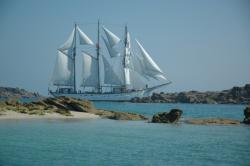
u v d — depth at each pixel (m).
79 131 48.94
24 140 39.47
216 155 33.09
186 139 43.28
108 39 166.62
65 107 73.69
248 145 38.97
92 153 33.12
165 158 31.50
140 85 162.00
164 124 60.62
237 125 60.19
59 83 165.38
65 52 165.88
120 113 70.38
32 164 28.12
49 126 53.09
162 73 154.38
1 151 33.00
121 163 29.22
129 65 161.75
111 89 165.25
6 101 72.19
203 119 65.00
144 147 37.09
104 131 49.84
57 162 29.00
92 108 77.00
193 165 28.95
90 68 166.62
